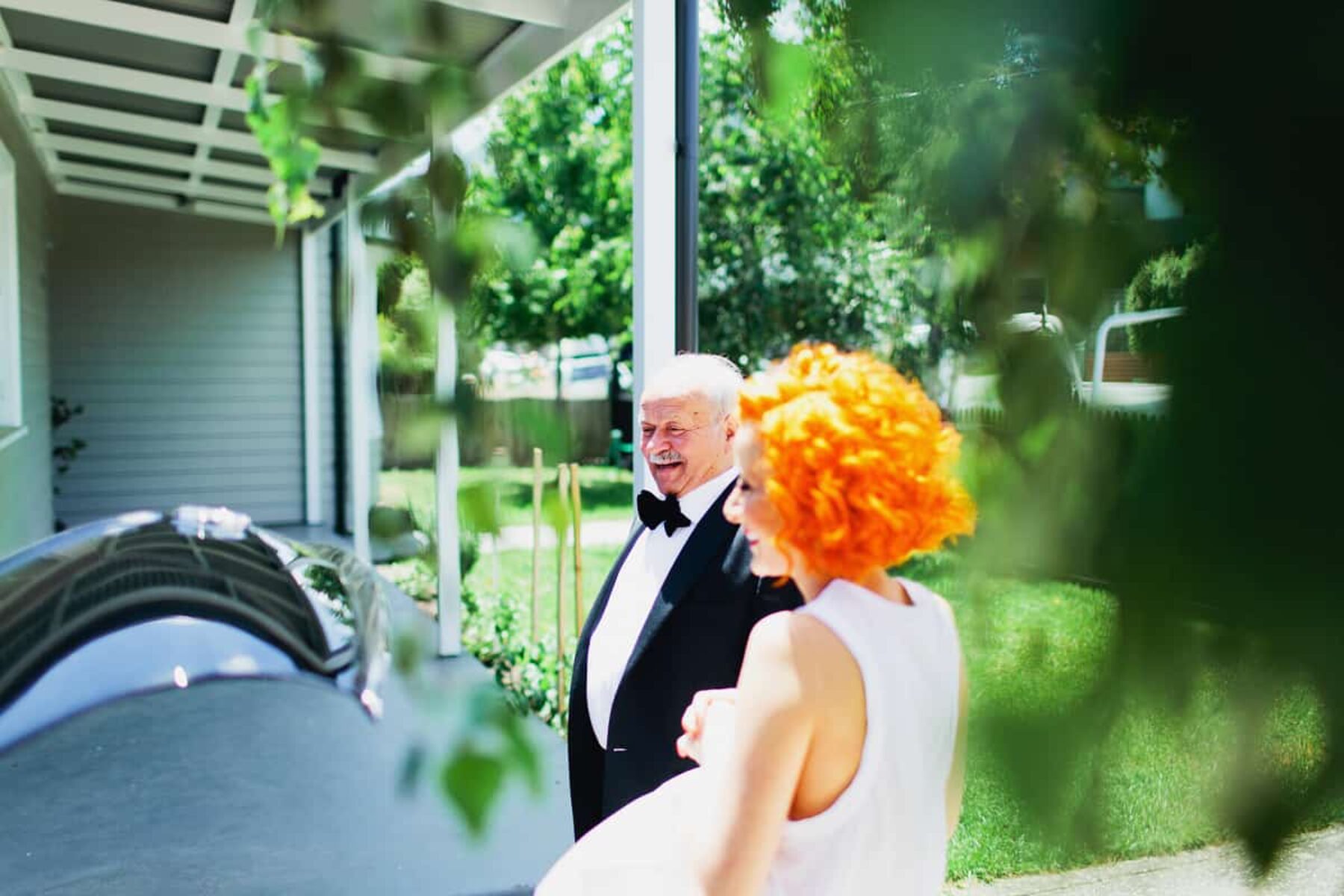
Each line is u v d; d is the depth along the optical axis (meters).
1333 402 0.55
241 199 8.61
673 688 2.03
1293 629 0.55
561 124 14.78
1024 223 0.66
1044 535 0.61
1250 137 0.57
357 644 1.40
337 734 4.41
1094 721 0.57
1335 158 0.55
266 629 1.47
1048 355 0.63
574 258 14.68
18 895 3.00
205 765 4.05
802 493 1.16
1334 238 0.55
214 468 10.17
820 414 1.16
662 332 3.56
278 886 3.04
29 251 7.07
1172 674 0.56
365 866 3.17
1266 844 0.56
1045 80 0.63
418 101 0.70
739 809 1.14
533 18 3.25
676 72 3.51
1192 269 0.59
